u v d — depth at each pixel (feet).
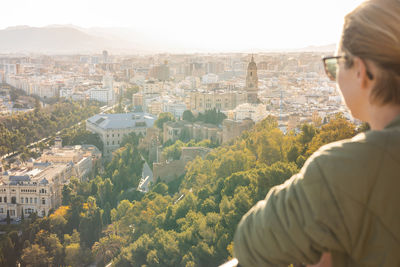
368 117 9.61
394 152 8.55
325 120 536.42
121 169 453.99
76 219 357.00
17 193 448.65
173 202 326.85
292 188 9.16
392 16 8.64
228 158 286.46
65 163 533.55
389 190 8.43
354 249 8.75
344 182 8.55
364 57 8.87
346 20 9.53
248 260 9.59
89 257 300.61
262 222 9.30
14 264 297.94
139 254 234.38
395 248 8.37
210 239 185.57
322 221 8.57
